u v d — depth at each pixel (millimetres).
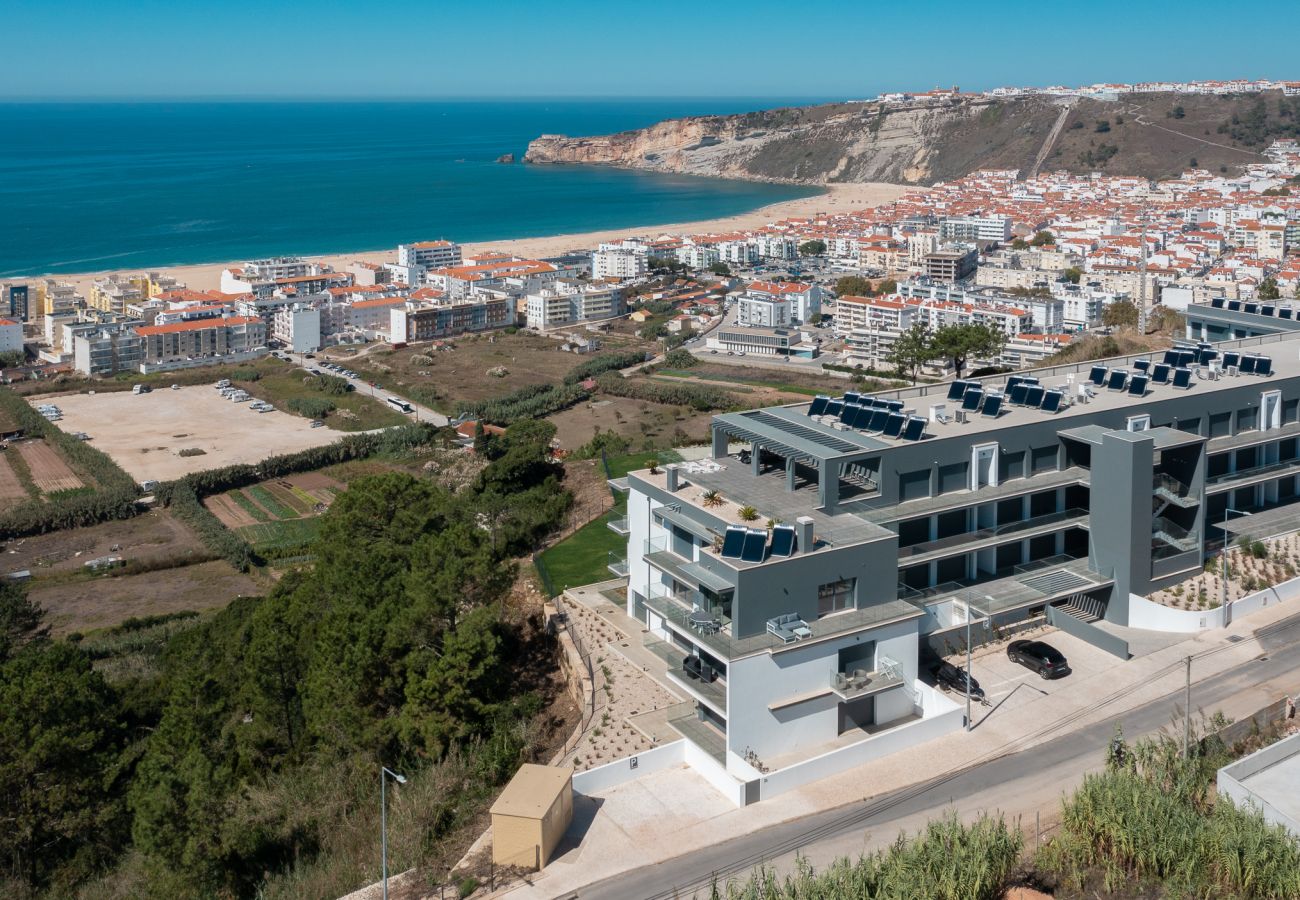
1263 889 51562
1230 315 135625
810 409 91812
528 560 104438
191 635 111938
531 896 56500
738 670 67188
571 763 68438
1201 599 85375
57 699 76562
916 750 68938
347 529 98875
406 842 62156
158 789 63625
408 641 74875
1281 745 62531
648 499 84000
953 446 83750
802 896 51250
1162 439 86500
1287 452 102562
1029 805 62219
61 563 174000
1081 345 179000
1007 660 79812
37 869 73000
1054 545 90562
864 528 75562
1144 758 61750
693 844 60344
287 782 72062
